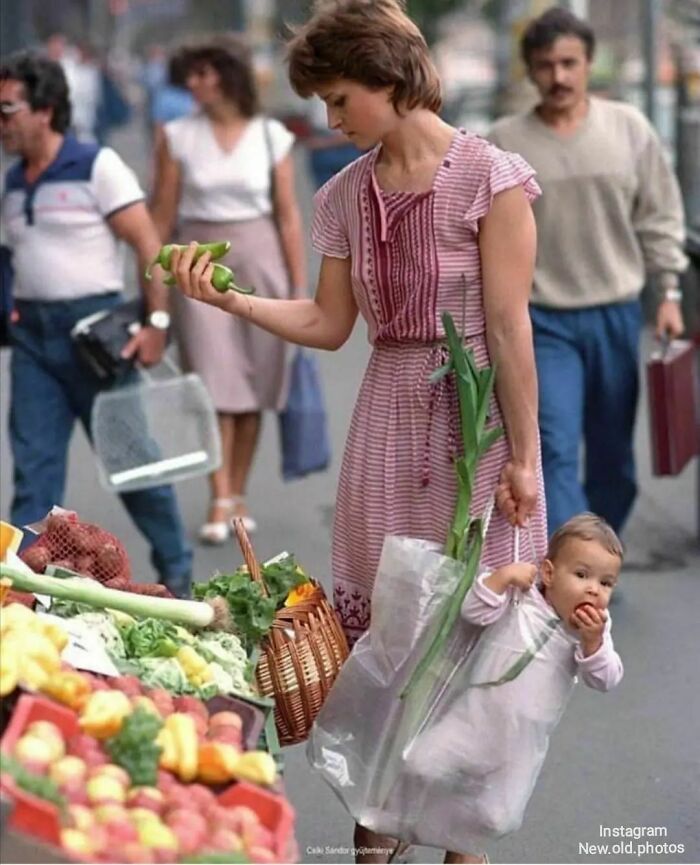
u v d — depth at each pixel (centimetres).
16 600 986
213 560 1873
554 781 1270
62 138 1568
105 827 711
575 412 1576
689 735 1357
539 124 1588
